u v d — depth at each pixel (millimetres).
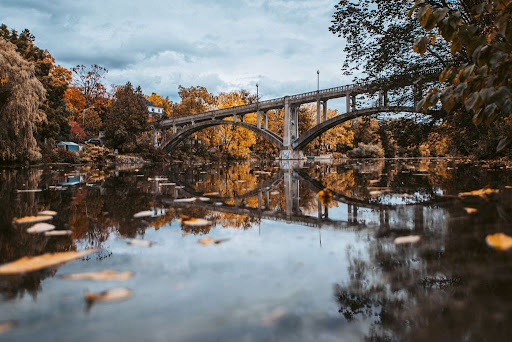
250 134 49531
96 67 54688
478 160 13320
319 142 62469
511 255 1247
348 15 9508
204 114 46125
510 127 7180
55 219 2352
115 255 1413
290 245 1600
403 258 1313
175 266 1258
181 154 48031
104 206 3064
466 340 689
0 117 12953
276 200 3678
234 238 1760
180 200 3613
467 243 1454
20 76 12836
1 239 1708
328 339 715
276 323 795
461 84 2367
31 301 923
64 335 728
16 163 15258
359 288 1017
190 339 707
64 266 1254
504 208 2369
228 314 841
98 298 940
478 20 5188
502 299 873
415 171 9867
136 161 31891
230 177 8703
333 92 36594
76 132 41750
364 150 53438
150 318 818
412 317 807
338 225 2137
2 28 22797
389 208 2799
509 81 2303
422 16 2486
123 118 39156
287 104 40625
